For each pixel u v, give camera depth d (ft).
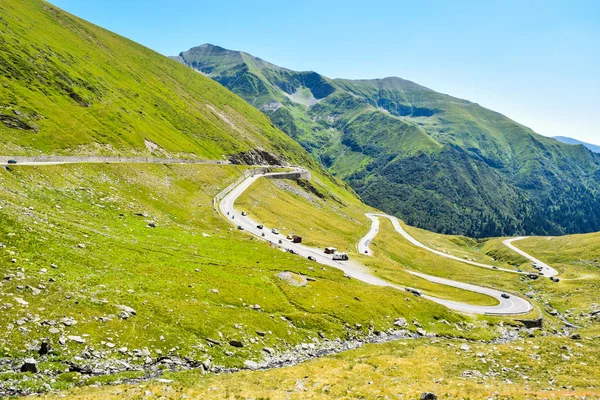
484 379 138.31
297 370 147.95
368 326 237.86
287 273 285.84
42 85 502.38
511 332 298.97
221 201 522.06
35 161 320.50
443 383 129.39
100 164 380.99
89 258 193.77
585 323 379.35
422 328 264.11
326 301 255.50
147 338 147.13
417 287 381.60
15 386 101.96
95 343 131.75
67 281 161.48
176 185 464.24
